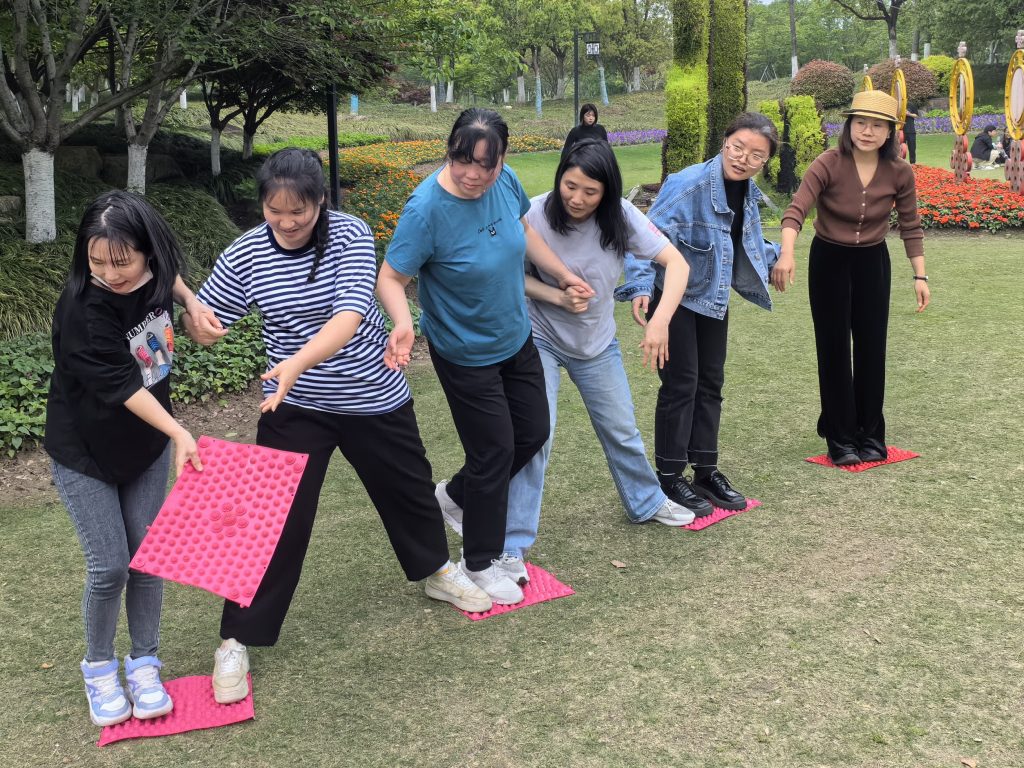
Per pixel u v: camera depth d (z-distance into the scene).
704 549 3.60
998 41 45.88
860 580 3.26
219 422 5.69
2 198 8.23
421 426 5.43
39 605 3.38
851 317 4.23
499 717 2.60
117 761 2.49
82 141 11.36
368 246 2.70
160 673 2.93
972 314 7.16
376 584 3.46
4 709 2.74
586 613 3.16
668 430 3.92
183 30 7.52
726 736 2.46
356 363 2.79
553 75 67.44
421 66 9.07
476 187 2.75
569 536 3.81
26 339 6.20
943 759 2.33
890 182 4.13
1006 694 2.58
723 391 5.71
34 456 4.98
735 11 13.82
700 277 3.77
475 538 3.22
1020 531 3.57
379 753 2.47
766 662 2.79
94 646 2.64
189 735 2.59
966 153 13.62
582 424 5.29
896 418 5.00
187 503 2.46
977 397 5.26
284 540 2.75
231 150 14.66
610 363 3.60
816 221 4.23
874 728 2.46
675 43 12.63
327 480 4.60
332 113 10.84
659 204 3.79
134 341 2.43
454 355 3.04
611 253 3.37
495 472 3.14
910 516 3.77
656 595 3.25
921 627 2.94
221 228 9.36
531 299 3.49
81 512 2.50
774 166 15.06
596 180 3.16
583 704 2.63
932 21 46.75
